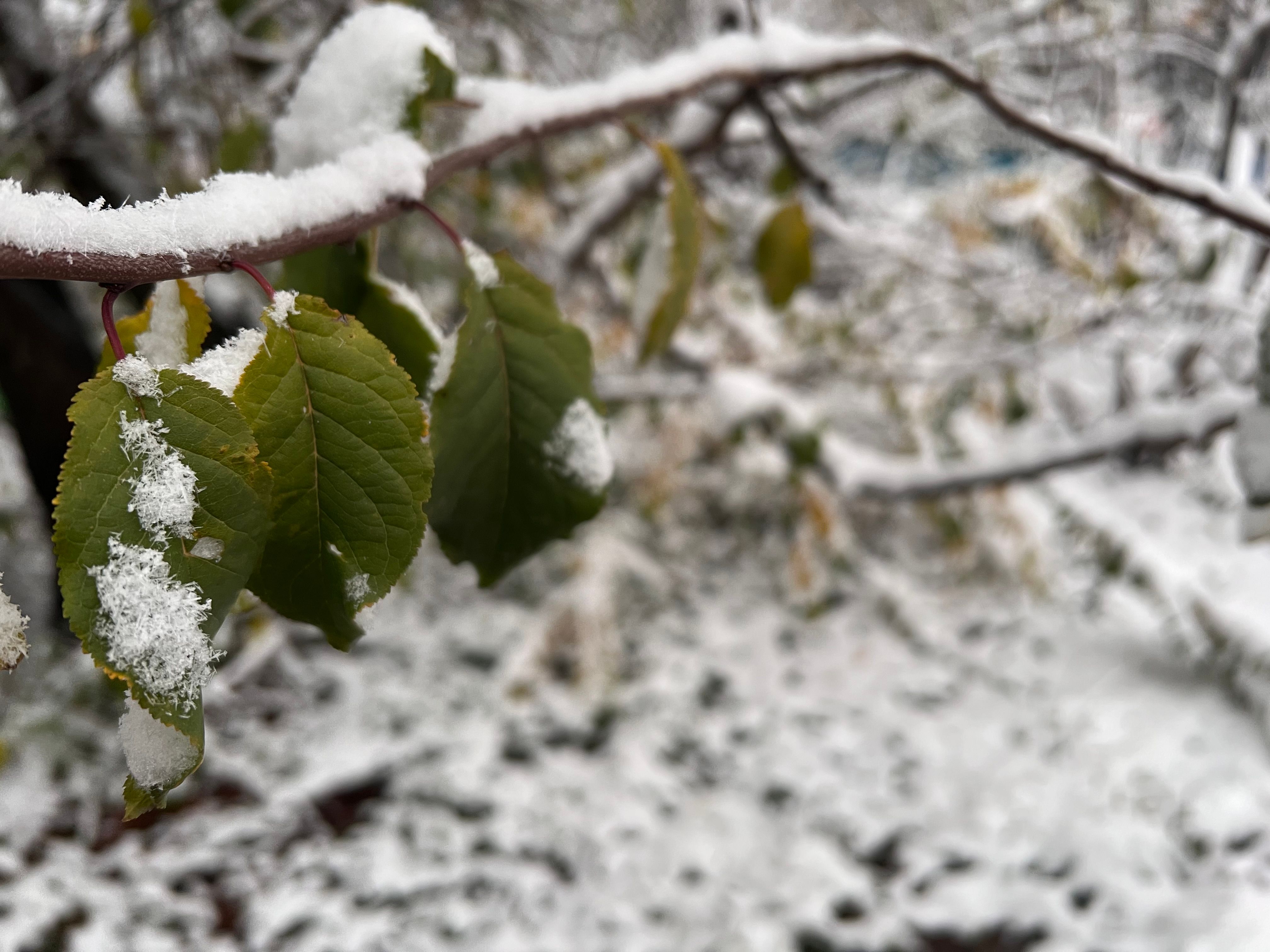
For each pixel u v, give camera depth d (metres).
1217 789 2.33
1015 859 2.31
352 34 0.52
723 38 0.73
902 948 2.10
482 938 2.12
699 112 1.54
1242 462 0.67
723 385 2.57
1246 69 1.58
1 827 2.10
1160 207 2.11
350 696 2.94
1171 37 1.89
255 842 2.31
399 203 0.47
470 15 2.01
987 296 2.55
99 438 0.39
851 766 2.70
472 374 0.49
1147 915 2.09
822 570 3.06
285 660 2.96
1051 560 3.36
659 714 2.95
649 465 3.29
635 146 2.63
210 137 1.76
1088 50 1.97
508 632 3.33
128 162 1.86
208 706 2.68
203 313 0.46
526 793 2.59
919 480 2.50
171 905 2.07
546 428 0.51
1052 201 2.34
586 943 2.12
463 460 0.50
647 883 2.31
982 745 2.72
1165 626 2.92
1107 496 3.48
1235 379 2.23
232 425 0.40
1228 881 2.10
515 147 0.56
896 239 2.64
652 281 0.79
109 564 0.39
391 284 0.51
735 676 3.18
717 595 3.66
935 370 2.71
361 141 0.50
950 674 3.09
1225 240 1.86
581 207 2.39
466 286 0.49
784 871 2.33
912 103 3.06
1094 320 2.17
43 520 2.39
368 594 0.42
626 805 2.57
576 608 2.93
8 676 2.14
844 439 3.46
